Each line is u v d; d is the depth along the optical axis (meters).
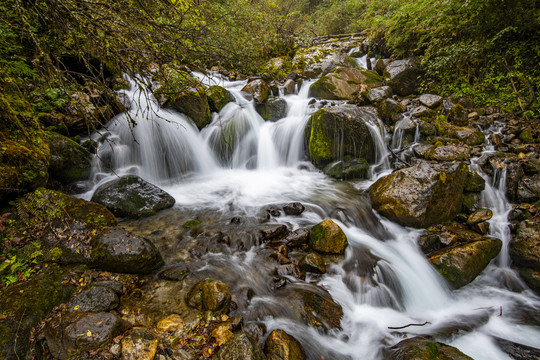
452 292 4.21
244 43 9.60
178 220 4.96
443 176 4.94
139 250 3.52
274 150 8.05
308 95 10.03
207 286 3.22
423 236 4.73
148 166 6.45
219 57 5.00
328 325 3.23
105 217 4.02
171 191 6.19
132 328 2.70
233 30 9.02
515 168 5.57
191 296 3.22
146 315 3.00
